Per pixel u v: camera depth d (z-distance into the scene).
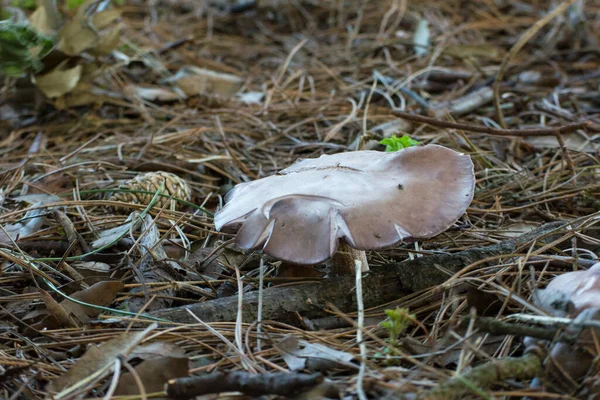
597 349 2.31
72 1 5.75
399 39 7.38
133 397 2.30
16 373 2.43
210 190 4.45
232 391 2.26
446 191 2.81
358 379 2.26
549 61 6.88
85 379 2.36
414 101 5.75
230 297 2.92
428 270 2.99
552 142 4.84
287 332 2.75
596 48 7.07
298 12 8.64
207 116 5.57
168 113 5.70
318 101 5.88
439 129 5.07
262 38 8.03
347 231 2.59
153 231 3.53
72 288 3.13
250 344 2.68
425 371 2.38
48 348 2.72
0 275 3.27
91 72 5.71
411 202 2.73
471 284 2.93
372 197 2.71
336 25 8.32
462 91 6.03
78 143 5.20
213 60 7.27
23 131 5.45
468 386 2.17
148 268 3.25
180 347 2.59
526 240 3.23
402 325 2.49
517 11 8.26
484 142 4.87
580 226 3.30
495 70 6.61
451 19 8.13
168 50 7.13
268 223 2.69
